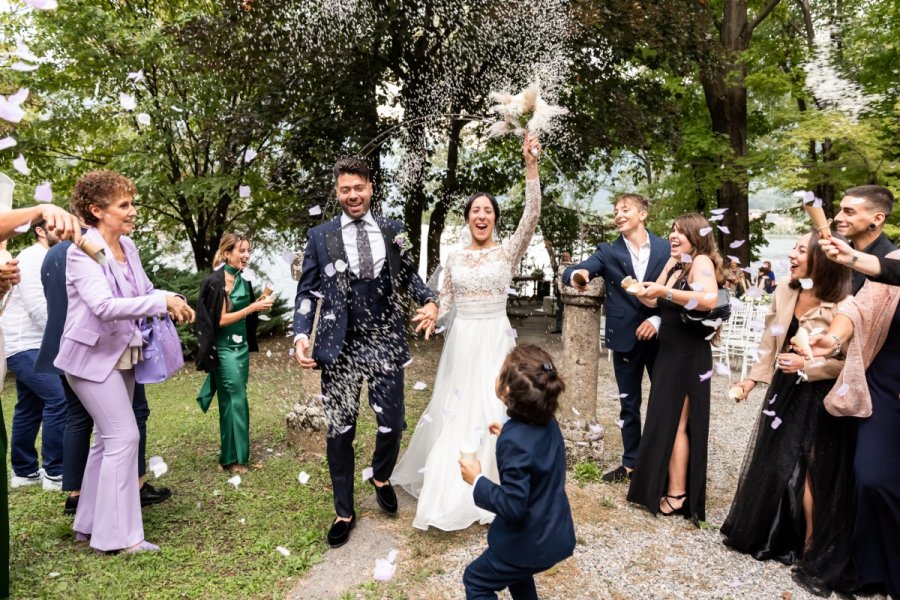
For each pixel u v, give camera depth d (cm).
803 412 282
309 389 438
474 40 668
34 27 855
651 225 1295
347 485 303
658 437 330
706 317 314
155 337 302
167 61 848
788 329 289
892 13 916
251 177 984
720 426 544
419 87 738
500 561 202
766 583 268
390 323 309
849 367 252
